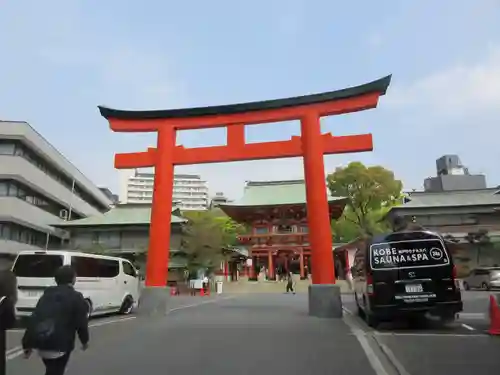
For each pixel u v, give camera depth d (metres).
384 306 11.31
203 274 43.56
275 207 49.56
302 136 16.52
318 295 15.25
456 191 52.84
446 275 11.32
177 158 17.86
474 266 47.09
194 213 54.69
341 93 16.19
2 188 44.47
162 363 7.78
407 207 50.09
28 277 13.55
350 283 40.94
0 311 4.79
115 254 43.88
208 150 17.61
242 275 56.56
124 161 18.44
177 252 42.62
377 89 15.91
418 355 8.27
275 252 51.84
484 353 8.40
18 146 45.50
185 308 19.91
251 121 17.22
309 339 10.26
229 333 11.34
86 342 5.03
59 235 53.97
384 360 7.94
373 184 57.34
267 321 13.95
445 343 9.48
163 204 17.47
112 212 47.81
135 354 8.59
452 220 50.09
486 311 16.12
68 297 4.87
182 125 17.98
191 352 8.76
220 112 17.59
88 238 46.00
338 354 8.48
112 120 18.42
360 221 58.75
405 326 12.36
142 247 44.38
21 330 12.45
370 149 15.84
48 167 53.22
